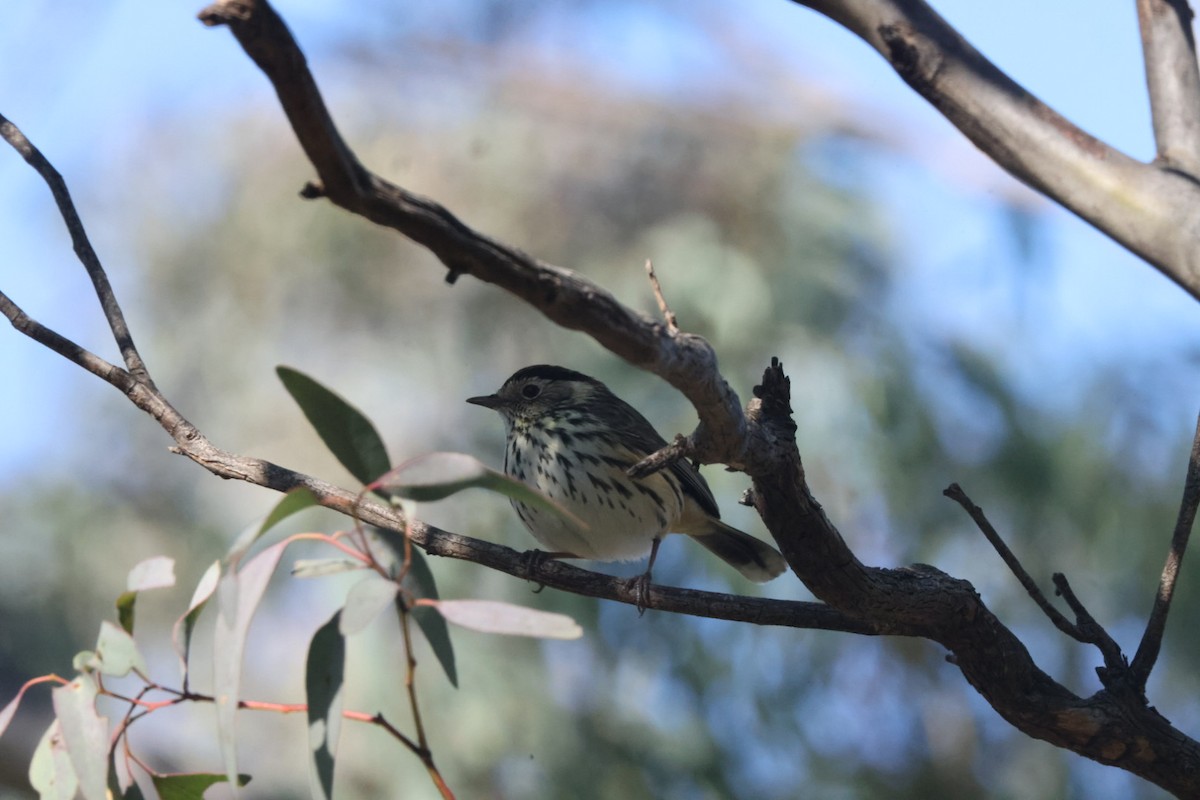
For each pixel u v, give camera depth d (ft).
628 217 51.16
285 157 56.59
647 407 46.55
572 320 13.82
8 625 51.24
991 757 50.55
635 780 45.80
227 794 47.93
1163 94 20.54
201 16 11.08
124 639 14.97
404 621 13.89
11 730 40.45
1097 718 18.79
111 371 20.54
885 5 20.08
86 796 14.53
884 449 46.98
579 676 47.11
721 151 51.75
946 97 20.06
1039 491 47.55
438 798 44.88
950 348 48.65
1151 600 47.16
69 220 20.93
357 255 53.72
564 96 52.44
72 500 54.19
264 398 54.34
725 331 47.65
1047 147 19.60
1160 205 19.06
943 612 18.71
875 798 48.32
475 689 45.88
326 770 13.93
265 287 55.06
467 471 13.67
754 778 47.44
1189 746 18.88
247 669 51.26
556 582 21.53
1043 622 47.83
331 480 53.26
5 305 20.42
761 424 17.48
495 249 13.17
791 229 49.98
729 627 47.39
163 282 56.44
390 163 52.75
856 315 48.60
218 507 54.80
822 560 18.30
